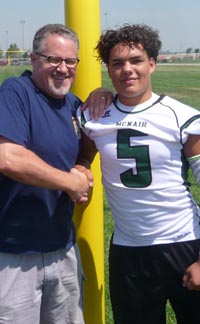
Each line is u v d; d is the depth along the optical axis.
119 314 2.70
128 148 2.43
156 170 2.42
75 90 2.82
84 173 2.54
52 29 2.43
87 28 2.75
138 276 2.56
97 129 2.48
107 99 2.54
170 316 3.81
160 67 54.34
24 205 2.46
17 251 2.46
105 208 6.25
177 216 2.47
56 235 2.54
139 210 2.47
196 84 28.39
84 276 2.89
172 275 2.52
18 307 2.50
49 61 2.40
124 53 2.36
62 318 2.71
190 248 2.49
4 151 2.31
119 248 2.57
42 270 2.54
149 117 2.40
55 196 2.50
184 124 2.37
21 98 2.41
